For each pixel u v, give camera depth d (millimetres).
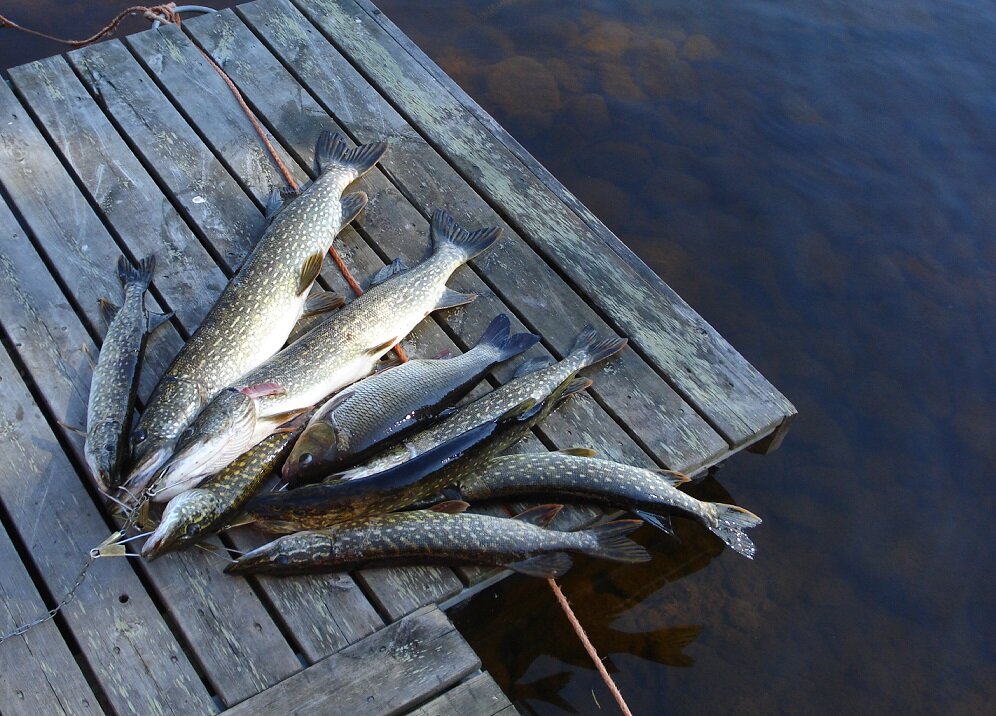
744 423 2197
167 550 1931
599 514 2090
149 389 2125
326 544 1951
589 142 2932
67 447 2082
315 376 2068
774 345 2604
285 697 1877
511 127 2947
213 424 1970
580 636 2037
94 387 2037
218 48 2631
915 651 2209
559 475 2066
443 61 3061
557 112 2982
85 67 2570
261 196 2400
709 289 2686
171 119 2494
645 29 3188
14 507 2002
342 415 2012
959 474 2436
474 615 2176
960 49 3164
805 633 2213
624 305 2320
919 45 3170
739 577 2266
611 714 2109
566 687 2127
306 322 2238
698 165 2898
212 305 2238
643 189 2848
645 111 2996
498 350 2184
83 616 1921
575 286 2344
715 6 3262
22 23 3057
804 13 3254
